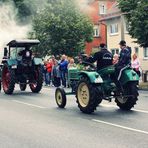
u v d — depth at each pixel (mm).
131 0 26391
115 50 45562
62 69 24109
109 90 13344
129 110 13742
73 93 14664
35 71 20047
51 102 16188
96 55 13539
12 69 19516
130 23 26203
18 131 10422
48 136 9789
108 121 11703
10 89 19516
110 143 8992
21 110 14055
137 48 41438
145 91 21469
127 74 13359
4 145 8953
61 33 38250
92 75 13039
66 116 12680
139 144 8867
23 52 20031
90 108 13023
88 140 9305
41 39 38000
